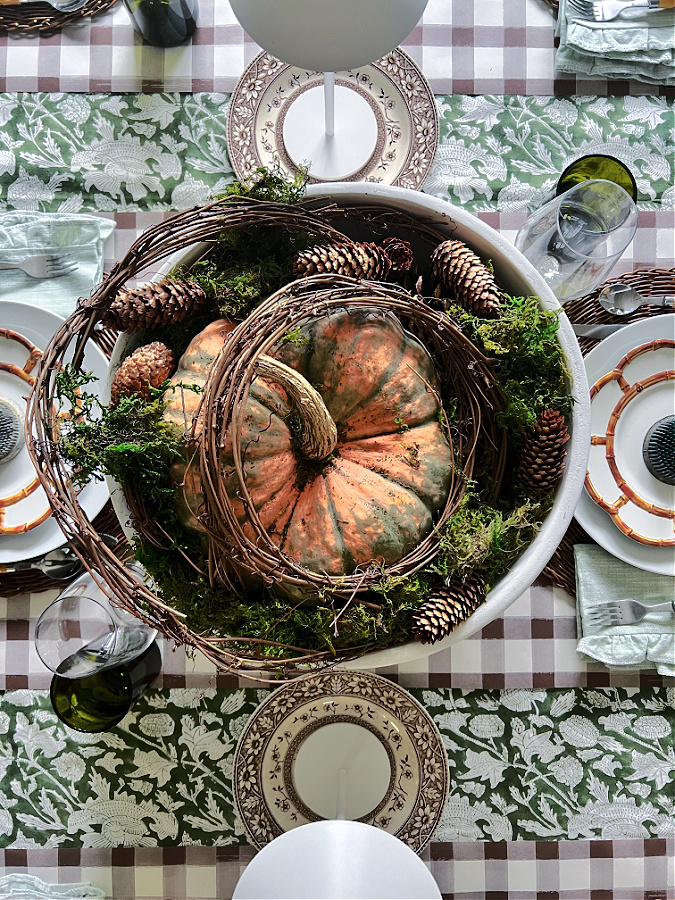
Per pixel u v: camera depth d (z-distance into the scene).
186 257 0.87
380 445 0.85
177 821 1.09
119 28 1.13
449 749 1.10
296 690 1.06
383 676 1.10
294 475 0.82
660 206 1.13
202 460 0.71
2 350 1.07
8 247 1.09
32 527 1.04
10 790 1.09
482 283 0.85
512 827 1.09
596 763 1.10
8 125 1.12
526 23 1.13
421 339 0.89
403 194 0.86
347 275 0.83
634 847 1.09
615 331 1.09
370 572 0.79
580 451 0.85
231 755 1.09
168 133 1.12
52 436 0.79
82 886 1.07
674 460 1.05
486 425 0.89
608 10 1.10
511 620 1.10
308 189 0.87
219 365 0.73
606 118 1.13
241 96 1.10
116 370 0.85
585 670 1.10
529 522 0.85
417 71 1.10
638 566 1.05
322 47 0.73
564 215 0.99
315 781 1.06
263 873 0.86
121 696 1.04
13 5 1.12
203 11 1.13
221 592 0.81
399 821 1.05
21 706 1.09
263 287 0.87
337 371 0.82
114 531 1.06
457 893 1.08
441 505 0.85
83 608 0.95
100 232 1.10
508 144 1.13
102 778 1.09
